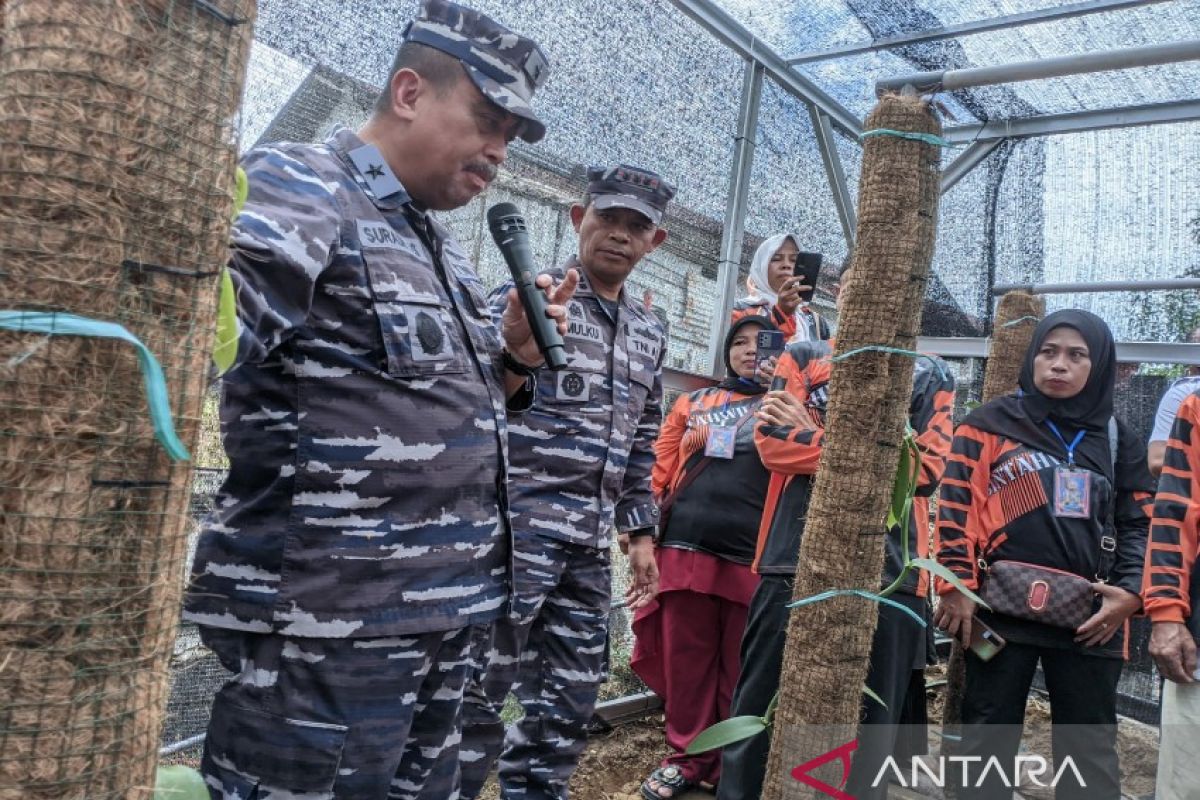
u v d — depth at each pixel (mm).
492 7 2633
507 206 1784
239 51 730
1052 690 2658
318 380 1328
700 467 3160
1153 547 2248
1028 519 2654
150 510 674
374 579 1351
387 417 1363
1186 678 2152
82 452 635
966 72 2146
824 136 4230
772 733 1823
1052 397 2734
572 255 2787
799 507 2348
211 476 2061
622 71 3145
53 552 624
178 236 685
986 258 4699
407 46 1478
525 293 1677
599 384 2488
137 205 656
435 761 1600
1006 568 2619
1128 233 4340
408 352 1377
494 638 2344
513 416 1832
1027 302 3941
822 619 1729
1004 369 3945
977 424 2812
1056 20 3426
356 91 2350
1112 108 4117
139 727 672
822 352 2512
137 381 661
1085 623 2535
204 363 722
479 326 1623
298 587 1319
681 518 3158
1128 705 4379
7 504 616
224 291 845
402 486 1378
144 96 655
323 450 1328
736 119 3707
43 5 629
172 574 700
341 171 1405
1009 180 4617
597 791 3158
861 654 1735
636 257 2566
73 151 626
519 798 2443
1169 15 3312
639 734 3680
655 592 2785
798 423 2330
